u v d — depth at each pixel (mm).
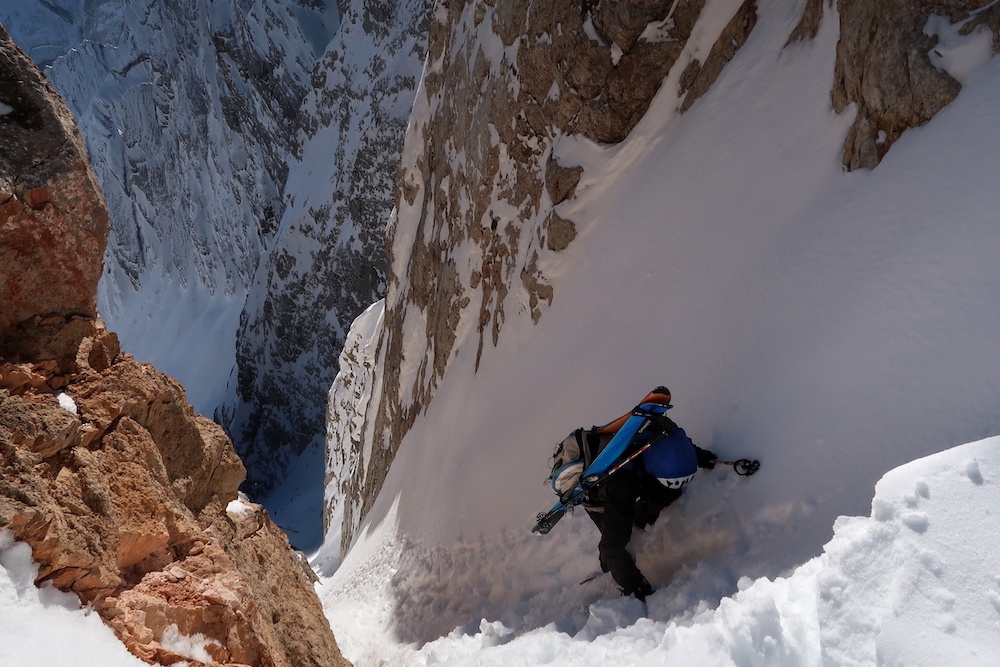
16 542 2277
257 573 3977
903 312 3342
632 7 6750
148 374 3479
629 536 3613
